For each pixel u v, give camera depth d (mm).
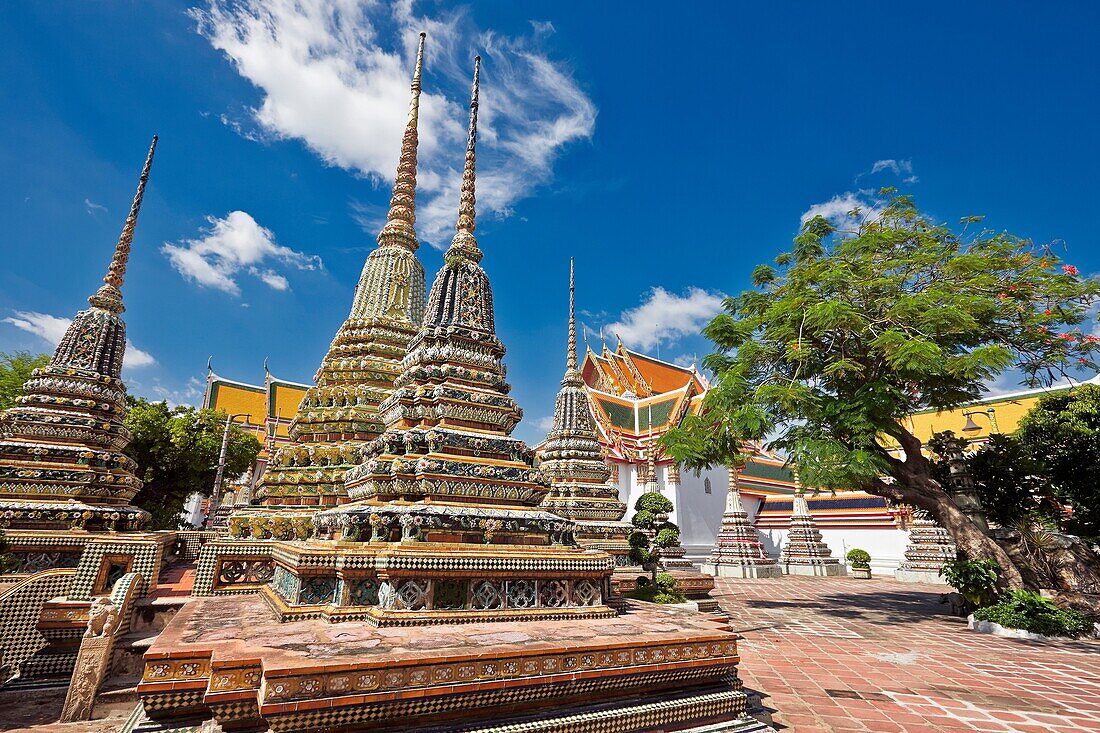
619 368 50906
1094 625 14141
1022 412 39812
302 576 6371
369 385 12781
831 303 15953
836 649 12391
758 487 47188
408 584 6090
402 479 7012
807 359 18328
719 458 21031
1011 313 16828
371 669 4277
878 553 38594
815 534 38469
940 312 15125
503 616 6285
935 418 43688
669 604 15672
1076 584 16391
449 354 8328
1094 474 18375
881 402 16438
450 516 6625
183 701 4680
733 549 35000
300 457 11703
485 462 7562
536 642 5223
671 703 5500
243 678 4301
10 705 7625
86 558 9391
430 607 6109
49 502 9945
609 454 38969
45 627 8578
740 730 5766
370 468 7348
